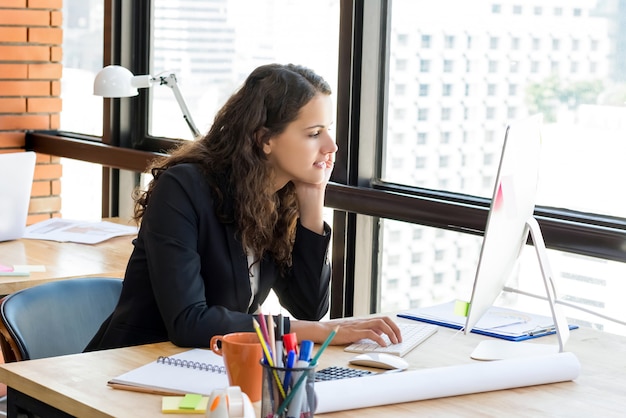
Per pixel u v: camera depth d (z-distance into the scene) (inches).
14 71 188.2
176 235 89.0
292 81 92.9
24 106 190.5
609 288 111.7
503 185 78.3
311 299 101.7
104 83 148.6
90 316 107.9
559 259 116.6
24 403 77.8
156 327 94.0
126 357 83.1
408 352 87.6
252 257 95.5
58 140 187.2
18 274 123.7
